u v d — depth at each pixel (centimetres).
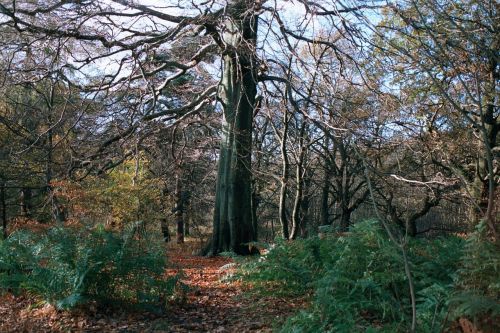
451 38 1330
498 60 432
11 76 1612
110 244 830
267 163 2773
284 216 2522
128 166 2061
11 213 2989
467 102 1631
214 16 1645
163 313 850
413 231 2516
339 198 3153
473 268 430
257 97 2072
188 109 1989
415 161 2436
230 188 1939
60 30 1531
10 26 1530
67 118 1786
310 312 623
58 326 755
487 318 386
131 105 1781
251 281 915
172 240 3891
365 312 674
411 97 1822
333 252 812
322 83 1786
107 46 1619
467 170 2000
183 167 2533
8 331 734
